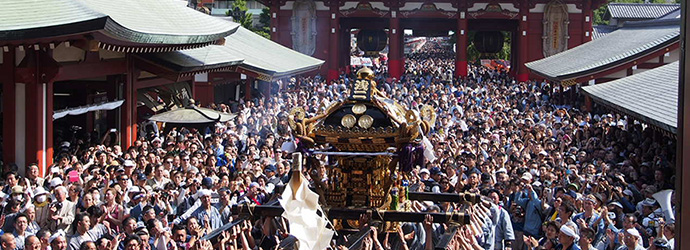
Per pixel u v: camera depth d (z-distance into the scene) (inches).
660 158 1131.9
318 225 376.5
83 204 755.4
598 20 5984.3
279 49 2881.4
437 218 505.0
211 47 1887.3
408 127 533.6
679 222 301.7
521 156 1162.0
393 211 518.0
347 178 556.1
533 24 4008.4
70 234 733.9
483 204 749.3
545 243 682.2
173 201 834.2
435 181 898.1
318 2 4047.7
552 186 896.9
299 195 370.3
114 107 1316.4
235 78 2178.9
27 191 852.0
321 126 557.0
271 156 1177.4
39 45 1027.3
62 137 1395.2
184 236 683.4
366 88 558.6
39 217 754.2
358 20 4288.9
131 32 1100.5
